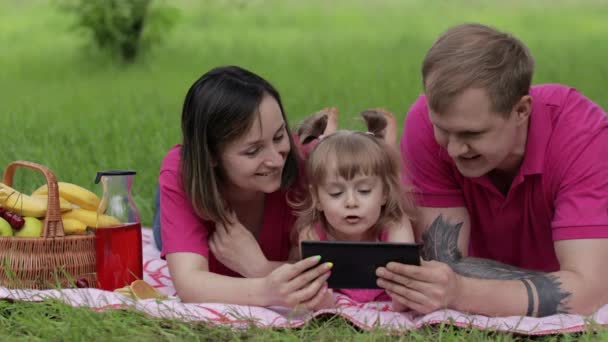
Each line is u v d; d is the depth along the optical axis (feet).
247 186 13.84
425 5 96.12
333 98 37.29
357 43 63.82
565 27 73.67
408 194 14.67
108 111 35.45
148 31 57.16
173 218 14.20
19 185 21.71
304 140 15.34
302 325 12.94
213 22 83.25
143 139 27.50
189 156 13.92
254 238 14.67
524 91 12.72
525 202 14.25
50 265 14.69
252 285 13.33
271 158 13.57
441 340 12.25
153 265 17.22
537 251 14.99
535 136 13.65
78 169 23.26
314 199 14.57
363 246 12.66
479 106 12.37
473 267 14.25
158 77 49.39
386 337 12.48
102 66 55.36
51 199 14.67
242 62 53.11
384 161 14.29
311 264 12.80
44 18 87.86
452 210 14.79
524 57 12.78
